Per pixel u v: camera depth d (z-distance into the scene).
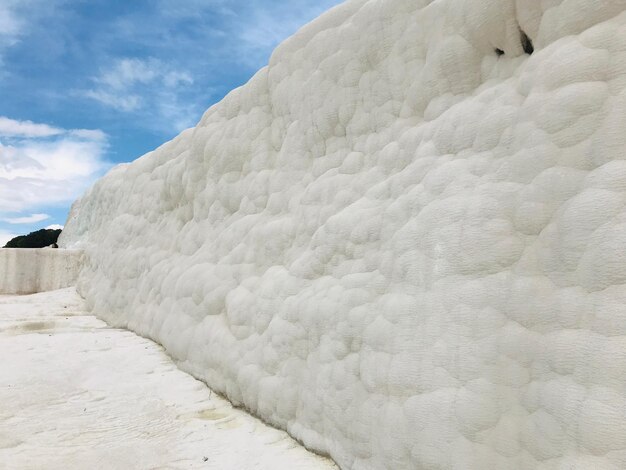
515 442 1.93
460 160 2.65
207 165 5.83
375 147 3.62
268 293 4.02
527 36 2.60
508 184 2.29
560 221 1.98
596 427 1.61
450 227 2.46
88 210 12.08
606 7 2.06
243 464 2.96
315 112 4.22
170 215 6.84
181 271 5.73
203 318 4.93
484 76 2.91
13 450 3.04
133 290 7.04
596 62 2.01
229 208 5.44
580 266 1.86
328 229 3.55
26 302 8.94
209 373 4.52
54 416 3.68
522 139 2.27
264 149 5.07
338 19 4.23
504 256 2.20
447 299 2.38
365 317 2.88
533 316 2.00
